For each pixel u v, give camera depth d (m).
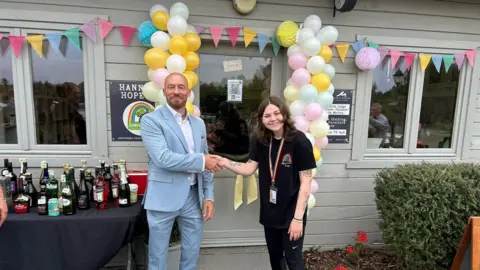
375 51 2.86
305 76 2.55
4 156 2.63
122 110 2.73
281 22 2.87
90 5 2.60
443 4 3.09
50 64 2.64
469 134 3.30
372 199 3.23
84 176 2.31
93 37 2.58
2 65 2.60
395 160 3.22
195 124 2.12
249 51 2.97
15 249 2.01
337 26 2.97
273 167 1.98
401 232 2.58
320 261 2.97
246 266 2.79
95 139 2.71
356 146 3.13
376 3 3.00
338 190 3.17
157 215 2.00
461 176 2.57
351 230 3.24
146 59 2.39
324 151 3.10
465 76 3.21
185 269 2.21
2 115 2.64
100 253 2.06
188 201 2.10
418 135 3.30
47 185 2.22
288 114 1.96
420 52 3.12
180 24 2.37
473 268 2.15
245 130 3.06
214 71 2.96
